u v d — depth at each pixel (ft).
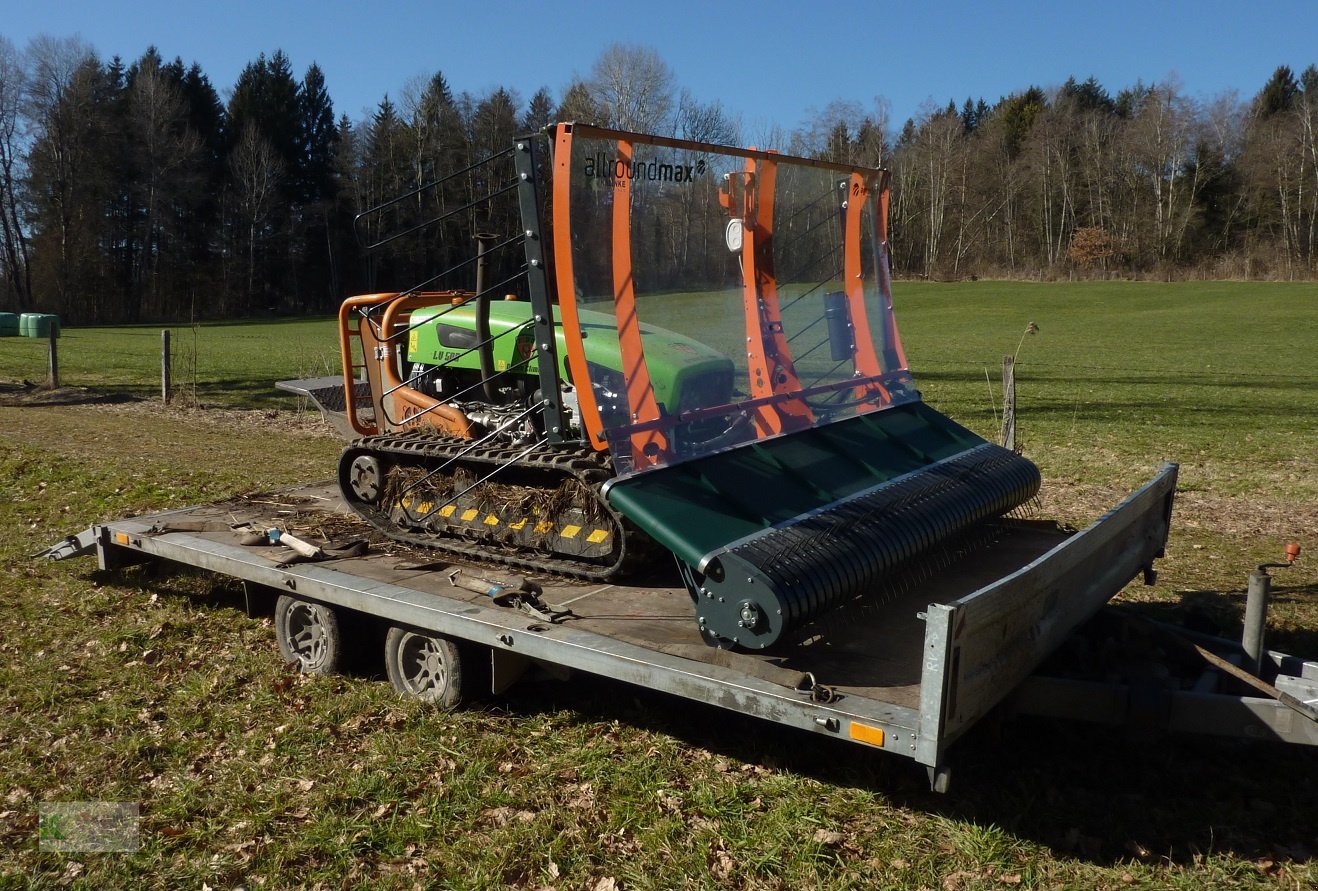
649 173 15.56
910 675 13.32
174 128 223.51
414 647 17.20
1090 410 58.65
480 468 18.67
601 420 14.35
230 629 20.76
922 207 265.95
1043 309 174.60
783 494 15.67
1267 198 236.02
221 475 36.47
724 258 17.26
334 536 20.07
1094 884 12.05
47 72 200.13
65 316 199.11
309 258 232.12
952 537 17.93
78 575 24.20
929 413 21.70
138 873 12.57
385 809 13.88
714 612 13.53
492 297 23.35
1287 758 15.21
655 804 13.91
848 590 14.11
